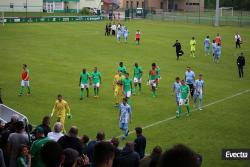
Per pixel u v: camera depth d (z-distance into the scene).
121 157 11.67
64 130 23.17
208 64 47.00
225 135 23.31
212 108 29.31
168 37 69.25
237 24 95.69
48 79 36.50
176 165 3.85
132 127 24.52
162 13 114.81
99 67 42.31
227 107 29.67
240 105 30.33
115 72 40.19
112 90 33.53
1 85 34.00
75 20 91.62
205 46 53.66
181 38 68.50
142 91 33.84
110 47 56.19
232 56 53.06
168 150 3.96
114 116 26.59
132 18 103.94
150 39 65.81
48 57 47.09
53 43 57.72
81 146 11.02
